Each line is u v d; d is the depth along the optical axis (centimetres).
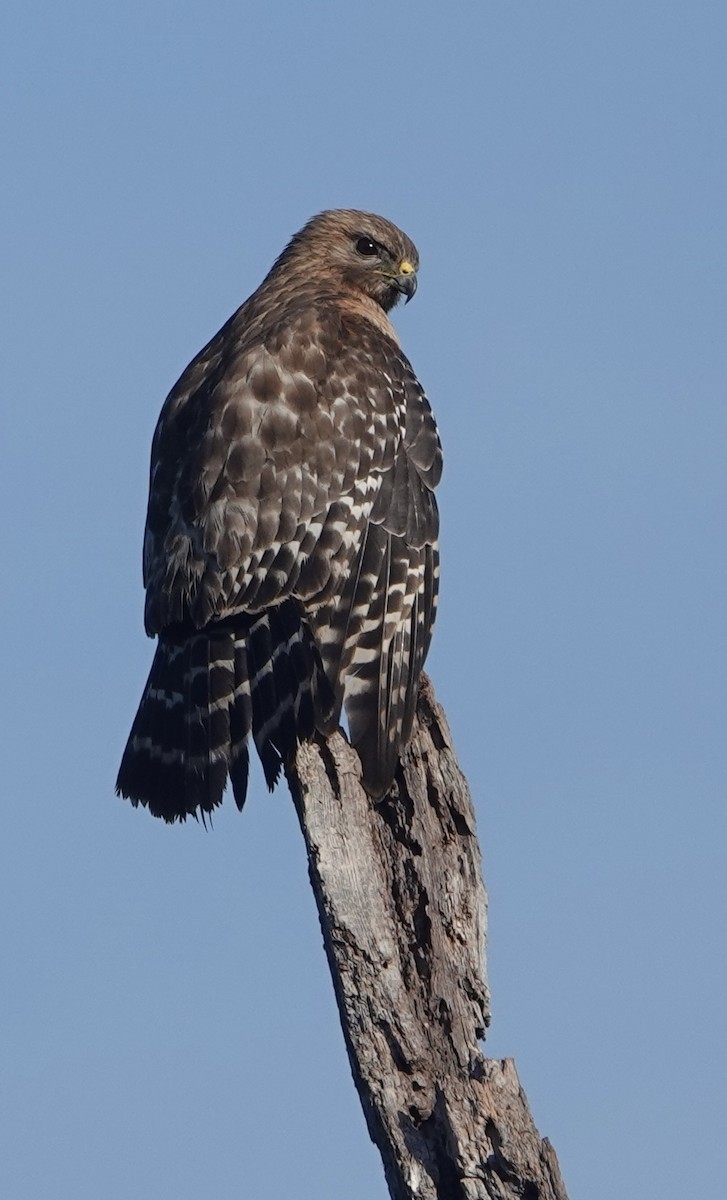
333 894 947
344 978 923
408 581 1262
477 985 947
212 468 1227
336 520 1236
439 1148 870
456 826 990
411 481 1301
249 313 1448
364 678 1216
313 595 1210
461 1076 883
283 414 1251
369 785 1005
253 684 1141
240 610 1173
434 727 1021
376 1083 895
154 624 1195
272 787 1070
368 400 1291
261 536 1201
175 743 1132
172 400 1342
